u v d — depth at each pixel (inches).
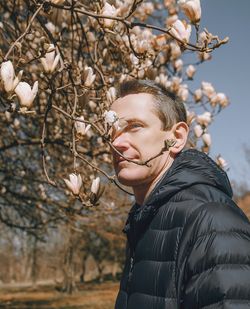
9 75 81.0
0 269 1742.1
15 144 228.5
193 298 58.7
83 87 104.0
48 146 259.9
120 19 98.5
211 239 59.6
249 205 785.6
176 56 163.6
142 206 71.7
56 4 100.3
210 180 68.1
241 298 56.1
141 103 75.4
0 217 318.3
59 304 970.1
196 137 160.4
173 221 66.2
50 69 98.4
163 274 64.7
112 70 161.5
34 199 273.6
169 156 76.9
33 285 1387.8
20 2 160.7
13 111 83.7
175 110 77.0
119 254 1217.4
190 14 89.9
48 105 98.6
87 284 1448.1
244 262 57.9
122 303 76.1
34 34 138.8
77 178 95.9
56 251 1135.0
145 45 116.9
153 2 220.1
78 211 262.1
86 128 99.9
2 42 166.9
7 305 950.4
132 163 75.3
